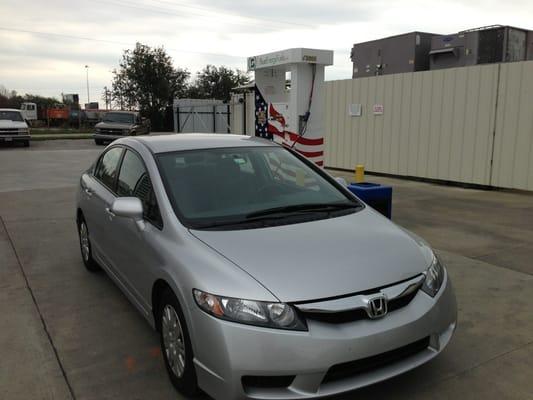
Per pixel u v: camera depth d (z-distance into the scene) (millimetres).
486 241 6465
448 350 3600
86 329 4012
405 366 2848
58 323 4125
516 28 13016
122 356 3580
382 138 12828
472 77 10570
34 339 3844
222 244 3080
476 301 4484
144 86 50094
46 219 8031
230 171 3941
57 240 6738
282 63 8477
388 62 14859
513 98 9914
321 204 3816
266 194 3830
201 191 3662
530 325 4004
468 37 13117
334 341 2598
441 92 11227
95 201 4762
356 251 3064
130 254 3799
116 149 4824
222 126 23766
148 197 3730
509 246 6223
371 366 2742
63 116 53062
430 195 9992
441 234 6832
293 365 2564
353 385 2670
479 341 3734
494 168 10406
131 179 4164
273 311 2619
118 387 3188
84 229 5441
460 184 11258
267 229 3312
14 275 5320
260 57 9039
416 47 14086
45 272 5414
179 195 3580
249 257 2930
